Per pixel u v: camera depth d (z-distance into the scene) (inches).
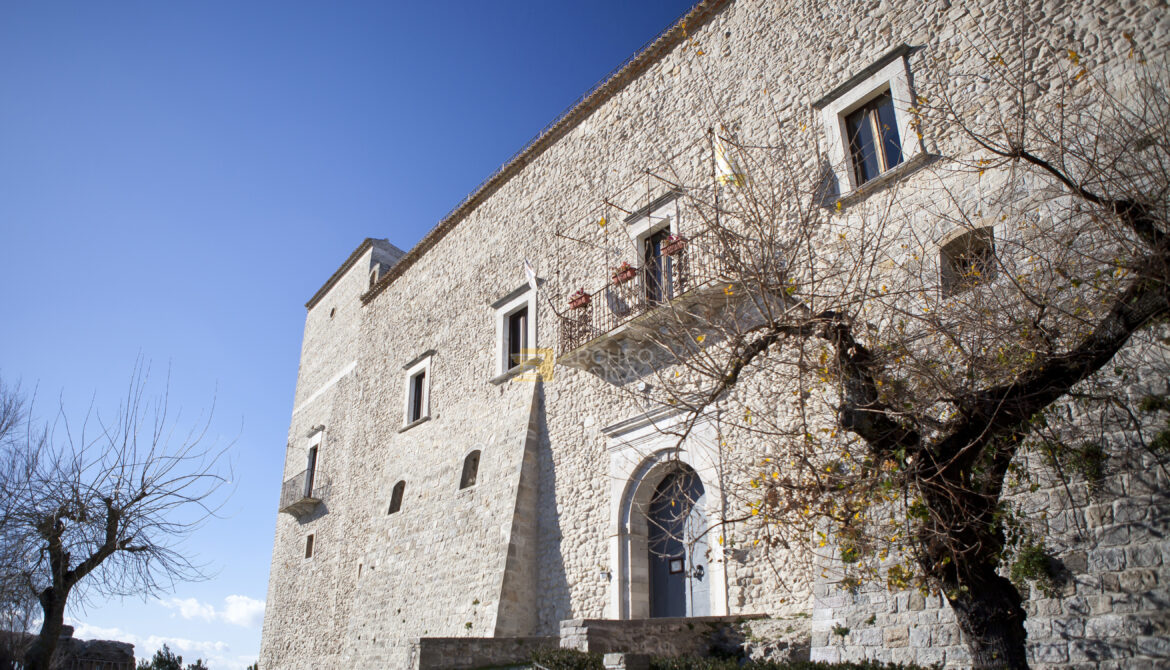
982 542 263.6
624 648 422.0
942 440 274.5
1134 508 311.7
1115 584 308.8
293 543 1124.5
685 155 614.9
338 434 1092.5
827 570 380.5
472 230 878.4
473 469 757.9
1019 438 276.1
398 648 749.9
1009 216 386.3
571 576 606.9
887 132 484.1
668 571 550.0
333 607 941.2
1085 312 299.7
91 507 510.0
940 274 391.2
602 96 722.8
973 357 293.4
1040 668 319.6
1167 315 269.7
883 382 290.7
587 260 685.3
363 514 941.8
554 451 663.8
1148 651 292.5
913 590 357.1
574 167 739.4
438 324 895.7
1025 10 430.6
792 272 442.0
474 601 657.0
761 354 479.5
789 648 397.7
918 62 473.1
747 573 478.3
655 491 576.4
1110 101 369.4
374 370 1024.2
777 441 428.8
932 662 339.9
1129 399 324.5
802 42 552.7
